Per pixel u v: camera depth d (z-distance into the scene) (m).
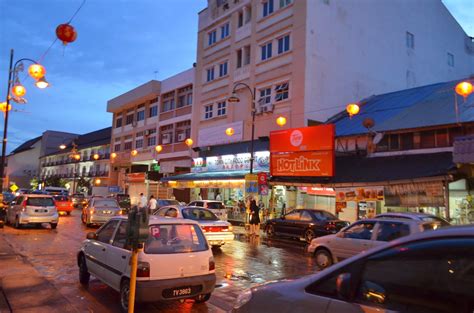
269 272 10.26
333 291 3.03
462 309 2.39
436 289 2.55
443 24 34.25
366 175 17.77
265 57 27.83
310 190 22.98
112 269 6.91
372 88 27.78
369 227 10.16
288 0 26.42
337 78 25.69
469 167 14.83
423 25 32.44
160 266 6.26
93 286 8.13
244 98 29.14
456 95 19.62
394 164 17.83
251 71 28.62
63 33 9.35
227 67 31.70
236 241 17.14
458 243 2.56
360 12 27.80
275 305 3.29
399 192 15.95
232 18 31.53
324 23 25.47
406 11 31.19
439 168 15.33
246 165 27.28
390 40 29.59
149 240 6.48
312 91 24.31
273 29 27.03
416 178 15.34
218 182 26.08
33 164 85.62
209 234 13.77
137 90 44.31
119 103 48.72
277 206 25.02
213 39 34.16
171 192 36.81
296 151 21.19
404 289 2.68
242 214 26.12
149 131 43.09
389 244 2.91
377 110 22.81
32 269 9.55
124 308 6.41
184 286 6.41
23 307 6.64
